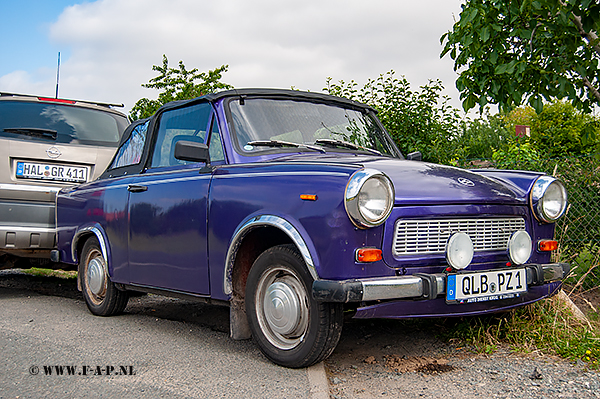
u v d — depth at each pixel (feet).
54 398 8.77
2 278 24.32
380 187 9.25
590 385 9.41
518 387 9.37
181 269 12.39
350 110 14.47
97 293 15.90
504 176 12.26
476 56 14.96
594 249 16.90
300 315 10.11
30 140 19.17
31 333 13.07
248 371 10.05
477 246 10.61
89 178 19.98
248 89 13.10
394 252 9.54
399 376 10.01
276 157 11.82
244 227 10.57
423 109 27.04
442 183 10.47
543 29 14.38
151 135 14.73
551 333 11.89
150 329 13.88
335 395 9.06
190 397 8.75
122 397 8.77
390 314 9.53
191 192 12.11
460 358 11.04
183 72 52.85
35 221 18.56
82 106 21.15
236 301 11.35
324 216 9.34
